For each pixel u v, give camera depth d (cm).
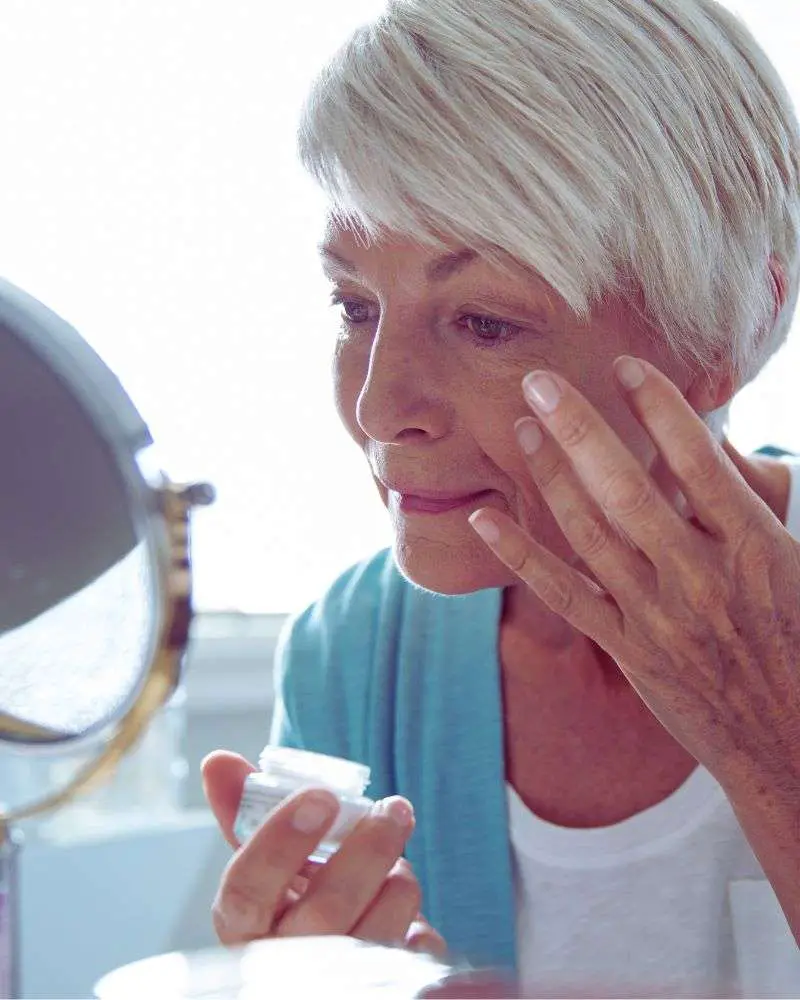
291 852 65
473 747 93
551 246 69
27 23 166
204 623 181
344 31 75
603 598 70
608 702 92
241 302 177
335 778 70
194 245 175
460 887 92
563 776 93
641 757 91
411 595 100
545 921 90
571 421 63
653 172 71
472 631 96
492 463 75
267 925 66
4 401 53
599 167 69
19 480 53
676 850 89
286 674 105
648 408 64
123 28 170
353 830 67
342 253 74
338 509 184
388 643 101
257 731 184
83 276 170
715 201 74
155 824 153
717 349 79
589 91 69
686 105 73
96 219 170
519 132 68
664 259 73
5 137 165
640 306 74
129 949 140
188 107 174
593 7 71
